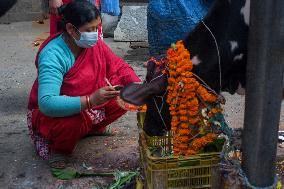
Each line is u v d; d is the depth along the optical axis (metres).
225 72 2.30
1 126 3.83
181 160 2.26
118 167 3.14
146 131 2.49
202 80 2.29
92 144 3.45
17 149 3.43
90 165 3.17
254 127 2.10
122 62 3.27
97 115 3.16
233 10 2.22
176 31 3.53
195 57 2.28
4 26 7.49
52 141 3.08
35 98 3.15
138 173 2.83
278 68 2.00
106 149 3.38
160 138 2.55
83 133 3.05
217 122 2.33
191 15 3.46
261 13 1.94
